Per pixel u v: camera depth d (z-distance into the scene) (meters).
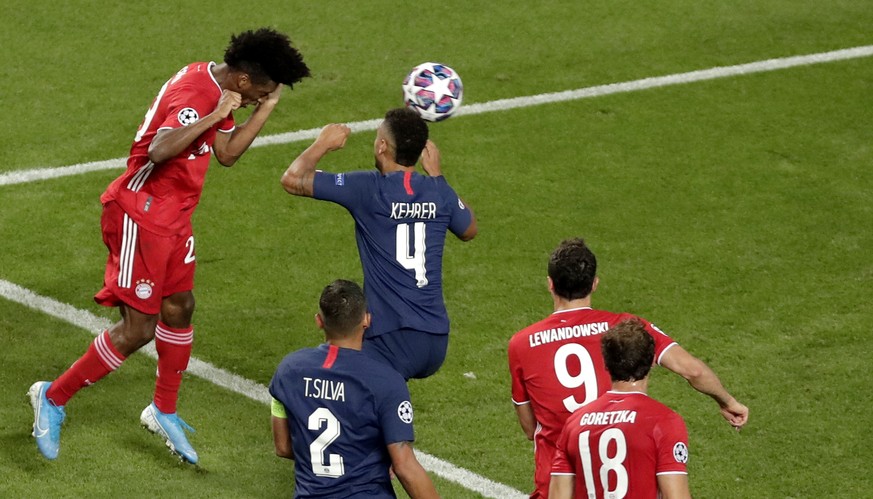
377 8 46.56
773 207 34.53
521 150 37.47
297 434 17.70
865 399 26.02
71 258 30.98
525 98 40.56
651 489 16.66
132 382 26.02
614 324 18.89
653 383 26.69
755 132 38.94
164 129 21.25
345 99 40.00
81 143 36.75
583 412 17.28
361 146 37.34
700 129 39.03
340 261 31.52
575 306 19.17
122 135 37.31
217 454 23.59
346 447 17.50
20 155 35.91
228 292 29.86
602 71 42.59
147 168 22.23
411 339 21.20
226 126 23.19
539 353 18.95
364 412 17.34
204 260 31.23
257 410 25.23
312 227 33.12
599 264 31.50
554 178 35.94
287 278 30.62
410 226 21.23
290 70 22.28
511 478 23.36
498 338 28.28
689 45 44.66
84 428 24.17
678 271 31.25
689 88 41.62
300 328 28.48
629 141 38.19
